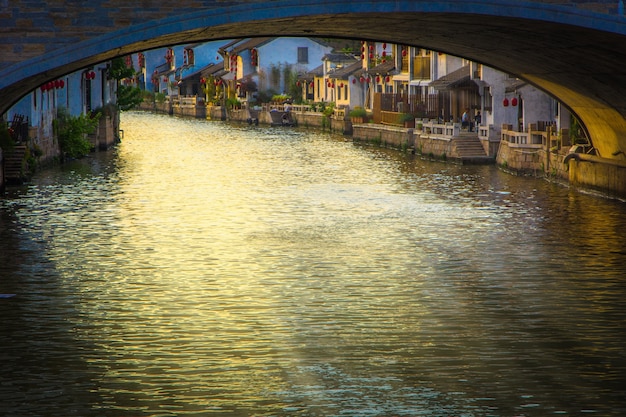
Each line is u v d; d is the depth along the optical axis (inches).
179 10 1135.0
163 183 2100.1
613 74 1515.7
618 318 981.8
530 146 2220.7
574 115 1877.5
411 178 2204.7
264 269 1203.2
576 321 971.3
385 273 1182.3
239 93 5339.6
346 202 1801.2
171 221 1563.7
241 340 906.1
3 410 739.4
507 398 764.6
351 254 1295.5
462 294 1079.6
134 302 1042.7
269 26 1359.5
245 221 1571.1
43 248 1330.0
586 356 864.3
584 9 1204.5
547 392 777.6
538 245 1359.5
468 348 884.6
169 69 6884.8
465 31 1384.1
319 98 4815.5
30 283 1127.6
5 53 1123.9
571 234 1443.2
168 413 735.7
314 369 828.0
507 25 1280.8
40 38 1125.7
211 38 1470.2
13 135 2010.3
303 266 1219.9
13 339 911.0
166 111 6304.1
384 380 802.2
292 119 4658.0
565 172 2015.3
